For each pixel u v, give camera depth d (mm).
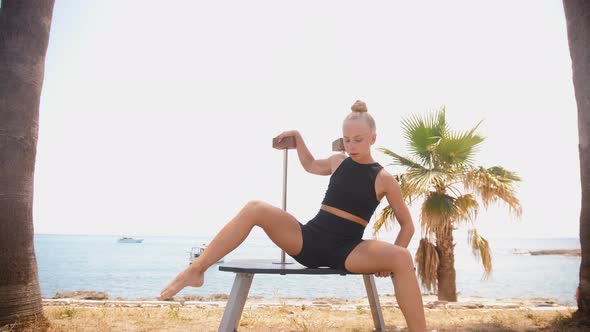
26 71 3955
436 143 8141
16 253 3746
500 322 4172
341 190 2430
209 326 3865
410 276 2070
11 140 3822
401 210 2471
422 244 8258
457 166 8125
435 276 8047
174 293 2027
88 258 56062
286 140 3062
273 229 2303
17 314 3686
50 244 129500
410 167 8250
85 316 4309
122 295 17922
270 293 17484
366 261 2143
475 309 5445
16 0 3984
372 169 2457
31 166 3979
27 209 3885
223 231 2205
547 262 55125
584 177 4012
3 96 3838
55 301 5633
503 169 8156
